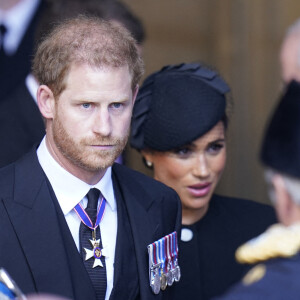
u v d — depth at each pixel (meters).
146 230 11.13
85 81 9.91
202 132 12.66
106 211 10.91
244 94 26.34
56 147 10.41
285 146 7.68
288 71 24.02
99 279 10.45
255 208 13.88
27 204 10.44
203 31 25.95
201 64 13.84
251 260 7.89
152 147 13.02
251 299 7.46
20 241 10.24
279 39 25.86
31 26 16.98
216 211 13.71
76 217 10.64
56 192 10.59
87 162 10.09
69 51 9.97
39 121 14.82
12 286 8.92
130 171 11.79
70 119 10.02
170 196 11.77
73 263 10.34
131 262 10.87
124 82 10.08
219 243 13.39
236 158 26.09
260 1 26.19
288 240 7.73
